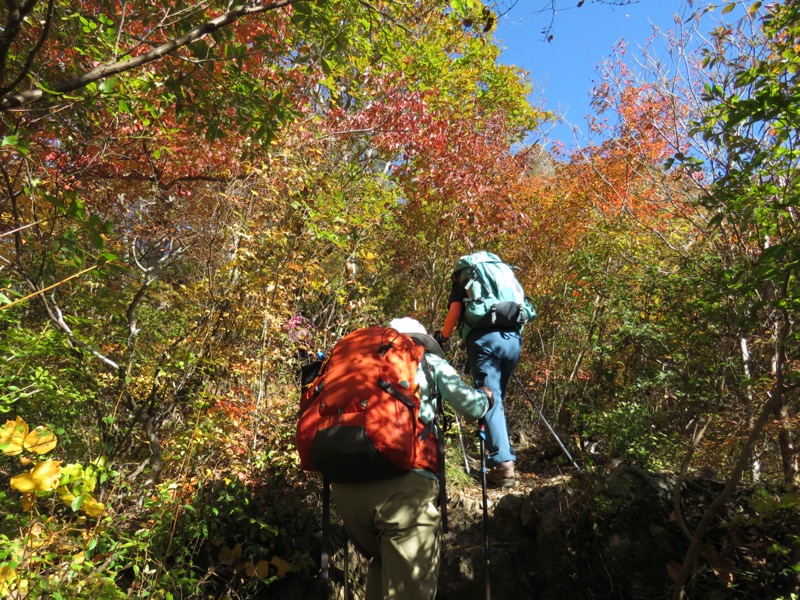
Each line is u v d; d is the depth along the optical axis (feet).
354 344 9.49
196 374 13.74
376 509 8.63
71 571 8.46
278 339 14.83
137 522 11.27
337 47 13.69
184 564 10.67
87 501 7.50
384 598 8.39
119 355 14.14
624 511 10.49
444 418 10.84
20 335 10.14
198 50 11.75
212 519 11.39
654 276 17.80
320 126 22.03
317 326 16.98
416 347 9.46
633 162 21.98
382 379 8.79
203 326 14.01
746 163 9.97
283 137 16.30
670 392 15.33
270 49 13.50
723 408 14.15
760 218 10.16
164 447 12.91
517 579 12.11
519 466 19.22
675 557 9.95
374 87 23.50
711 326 14.88
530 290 26.86
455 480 16.61
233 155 16.16
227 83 12.67
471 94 39.63
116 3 12.03
